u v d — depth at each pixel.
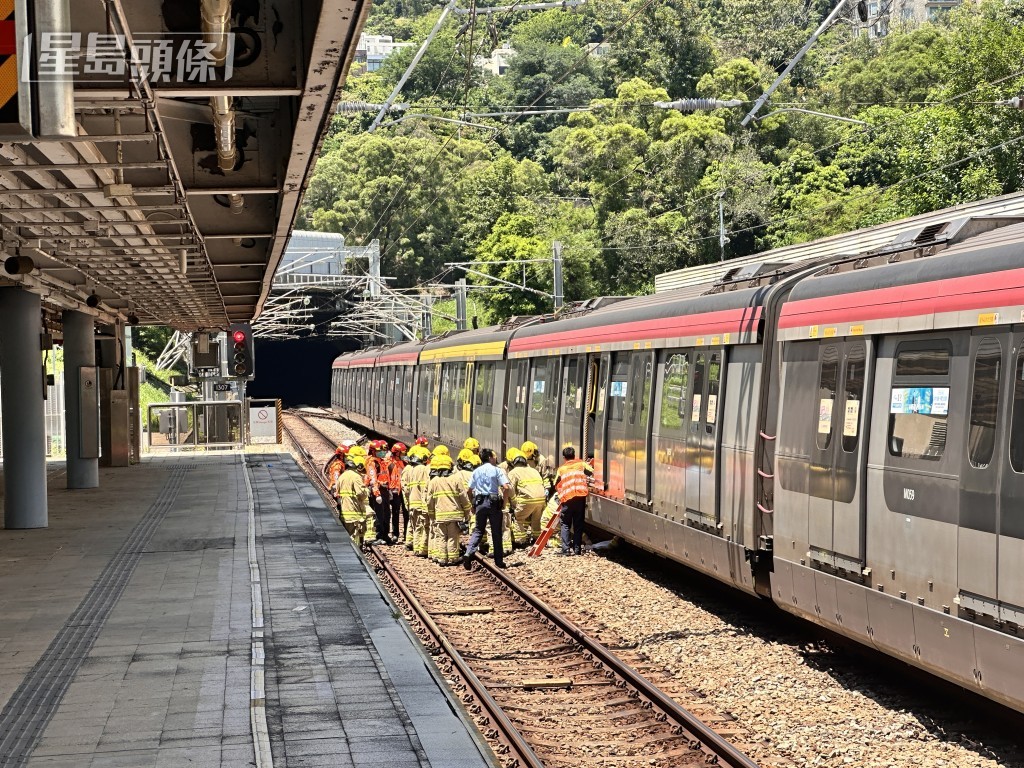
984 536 8.11
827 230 51.69
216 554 16.00
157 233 15.53
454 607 15.22
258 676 9.27
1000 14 56.56
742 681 10.80
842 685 10.55
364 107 18.03
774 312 12.14
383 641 10.58
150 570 14.67
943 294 8.76
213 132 12.66
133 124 10.15
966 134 40.88
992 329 8.17
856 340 10.12
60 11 5.56
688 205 58.47
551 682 11.05
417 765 7.09
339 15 7.18
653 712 9.93
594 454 18.84
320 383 106.12
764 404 12.19
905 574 9.16
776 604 12.04
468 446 19.61
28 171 9.72
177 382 66.50
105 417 32.84
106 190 10.91
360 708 8.38
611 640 12.89
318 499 23.56
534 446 19.95
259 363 103.31
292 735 7.74
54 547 16.83
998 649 7.94
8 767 7.12
